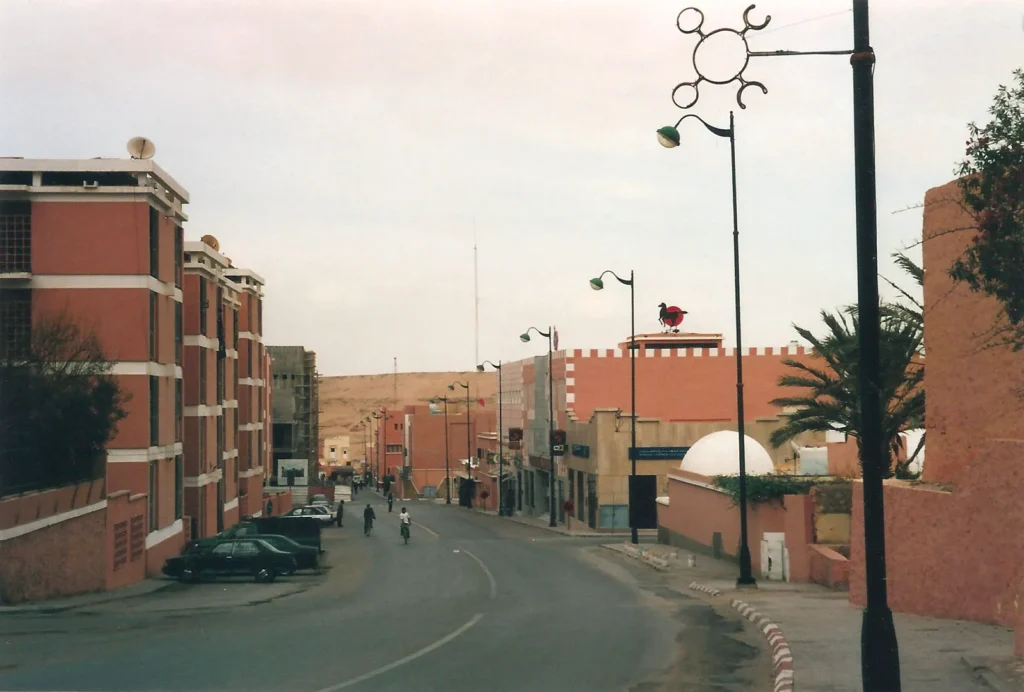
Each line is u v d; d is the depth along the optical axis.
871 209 11.76
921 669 14.11
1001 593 17.59
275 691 13.55
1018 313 14.46
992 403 18.89
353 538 58.12
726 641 18.34
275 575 34.09
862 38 11.86
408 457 130.25
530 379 76.50
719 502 38.09
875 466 11.62
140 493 33.81
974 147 14.09
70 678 14.40
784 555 30.55
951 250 20.02
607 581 32.59
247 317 59.34
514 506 85.44
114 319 33.44
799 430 32.50
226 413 51.19
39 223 33.31
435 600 27.27
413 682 14.30
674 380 60.50
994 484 17.70
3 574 24.17
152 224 35.03
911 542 20.00
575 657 16.61
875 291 11.73
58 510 26.92
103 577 29.78
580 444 59.94
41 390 27.72
